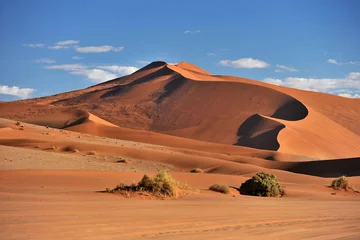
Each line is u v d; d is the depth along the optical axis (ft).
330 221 59.98
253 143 464.65
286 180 196.75
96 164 213.25
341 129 519.19
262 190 109.19
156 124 600.80
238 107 603.26
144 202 68.18
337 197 111.55
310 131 475.72
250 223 53.67
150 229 44.70
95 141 329.93
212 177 143.02
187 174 144.87
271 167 283.38
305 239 44.78
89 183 117.70
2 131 305.73
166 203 68.95
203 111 608.60
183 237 41.73
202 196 86.28
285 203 83.25
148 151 270.26
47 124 524.93
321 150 435.12
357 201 101.60
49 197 66.23
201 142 426.10
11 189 93.71
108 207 58.29
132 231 42.91
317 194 115.65
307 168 267.18
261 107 596.70
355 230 52.60
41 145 274.77
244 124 539.29
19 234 37.60
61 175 127.54
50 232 39.34
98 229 42.50
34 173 127.24
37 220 44.09
